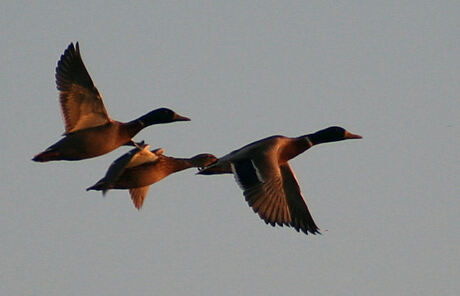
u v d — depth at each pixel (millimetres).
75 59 16156
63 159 16375
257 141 17906
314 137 18828
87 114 16438
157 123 17500
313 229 18016
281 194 16531
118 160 15688
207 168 17281
